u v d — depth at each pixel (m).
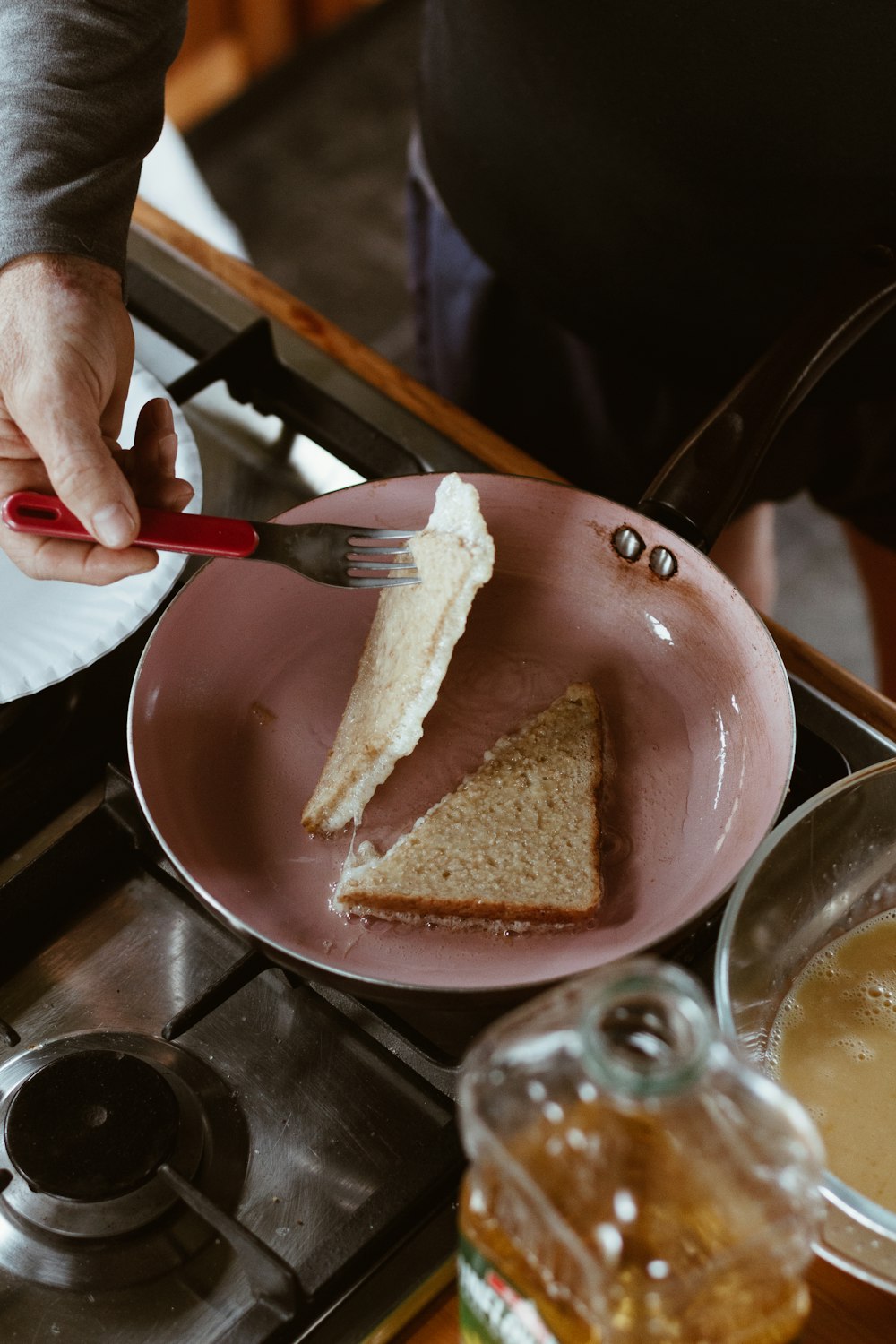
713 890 0.60
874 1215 0.47
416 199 1.28
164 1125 0.56
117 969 0.64
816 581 2.00
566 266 1.09
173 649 0.69
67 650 0.72
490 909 0.62
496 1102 0.39
